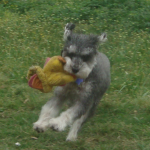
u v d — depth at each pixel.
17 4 13.92
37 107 8.14
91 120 7.75
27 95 8.52
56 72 5.78
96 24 12.16
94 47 6.11
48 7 13.44
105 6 13.47
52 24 12.29
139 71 9.89
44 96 8.65
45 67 5.78
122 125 7.55
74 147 6.61
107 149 6.57
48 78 5.73
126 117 7.97
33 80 5.75
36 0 14.12
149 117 7.93
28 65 9.77
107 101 8.58
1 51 10.30
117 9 13.00
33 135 6.92
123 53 10.73
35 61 9.97
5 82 9.02
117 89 9.23
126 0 13.55
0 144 6.47
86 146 6.63
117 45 11.16
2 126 7.16
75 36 6.07
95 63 6.15
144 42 11.34
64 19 12.48
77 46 5.87
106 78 7.03
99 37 6.21
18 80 9.14
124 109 8.31
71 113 6.01
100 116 8.01
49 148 6.49
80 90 6.28
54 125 5.61
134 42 11.26
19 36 11.26
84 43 5.94
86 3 13.59
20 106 8.09
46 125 5.91
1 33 11.28
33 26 11.91
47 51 10.46
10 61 9.83
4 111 7.83
